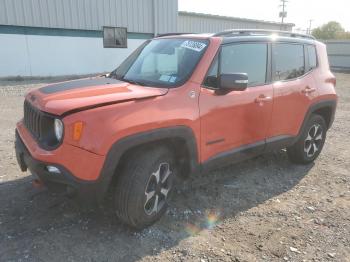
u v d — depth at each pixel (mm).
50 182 3135
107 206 3873
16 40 16641
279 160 5605
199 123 3605
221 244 3311
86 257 3055
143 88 3570
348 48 31000
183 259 3076
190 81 3637
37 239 3275
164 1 22172
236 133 4062
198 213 3854
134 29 21156
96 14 19297
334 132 7723
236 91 4012
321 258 3141
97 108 3018
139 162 3248
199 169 3766
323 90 5254
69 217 3660
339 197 4367
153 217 3471
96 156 2938
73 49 18719
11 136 6625
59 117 2967
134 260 3043
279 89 4539
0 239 3250
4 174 4680
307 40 5254
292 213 3930
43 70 17781
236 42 4125
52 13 17609
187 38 4219
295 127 4898
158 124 3240
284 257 3143
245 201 4184
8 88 13344
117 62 20734
